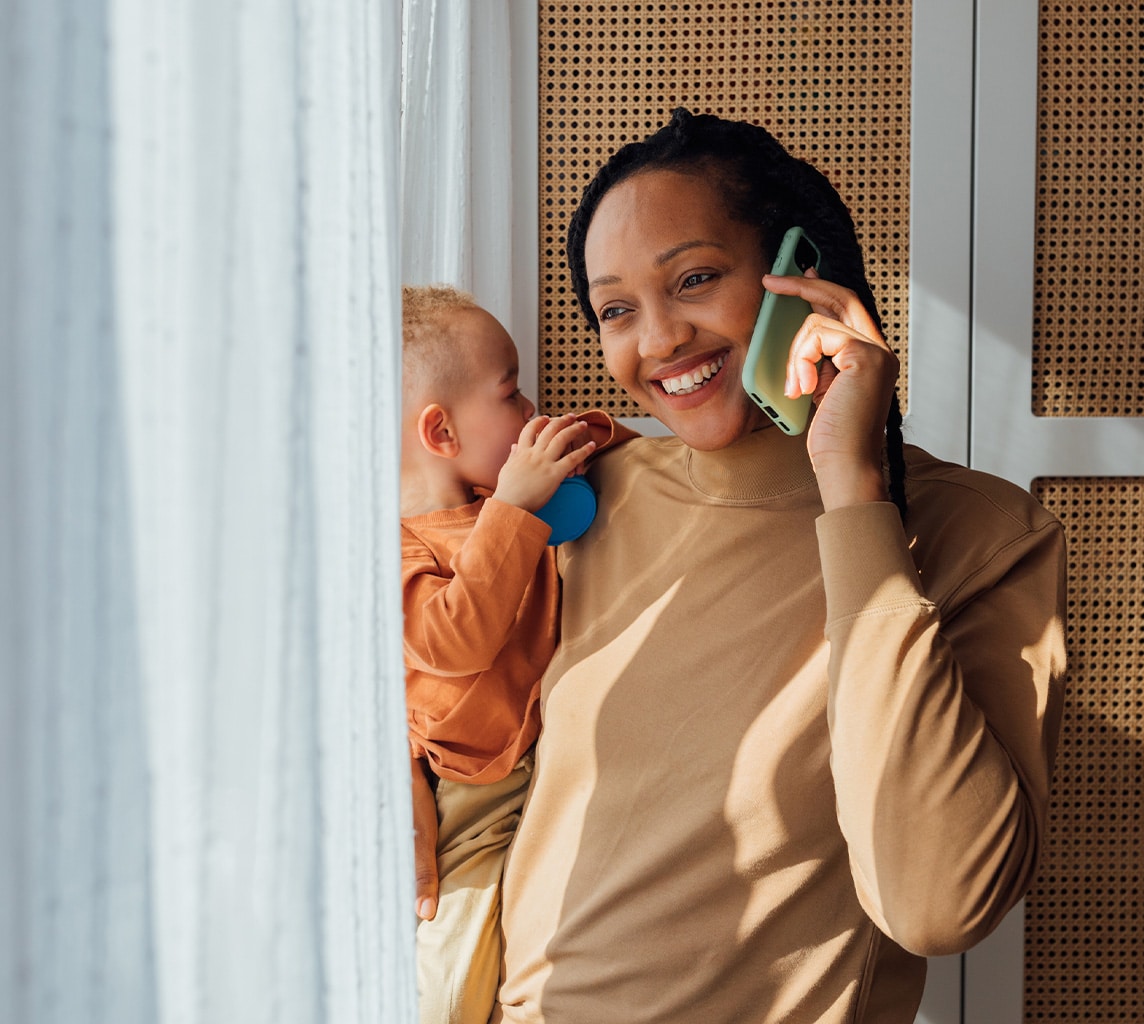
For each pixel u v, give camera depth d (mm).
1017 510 805
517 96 1259
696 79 1263
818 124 1263
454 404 1048
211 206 272
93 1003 241
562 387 1305
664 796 792
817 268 849
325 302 325
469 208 1188
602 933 784
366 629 357
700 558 854
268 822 294
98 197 240
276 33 293
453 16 1141
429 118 1127
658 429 1295
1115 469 1277
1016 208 1254
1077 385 1284
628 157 880
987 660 750
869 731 675
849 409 744
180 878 263
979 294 1267
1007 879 667
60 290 233
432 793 1023
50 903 233
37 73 227
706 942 754
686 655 821
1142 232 1264
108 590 244
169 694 260
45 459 232
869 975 762
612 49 1262
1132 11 1237
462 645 923
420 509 1088
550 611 1005
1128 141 1254
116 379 244
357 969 337
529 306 1282
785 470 853
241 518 285
